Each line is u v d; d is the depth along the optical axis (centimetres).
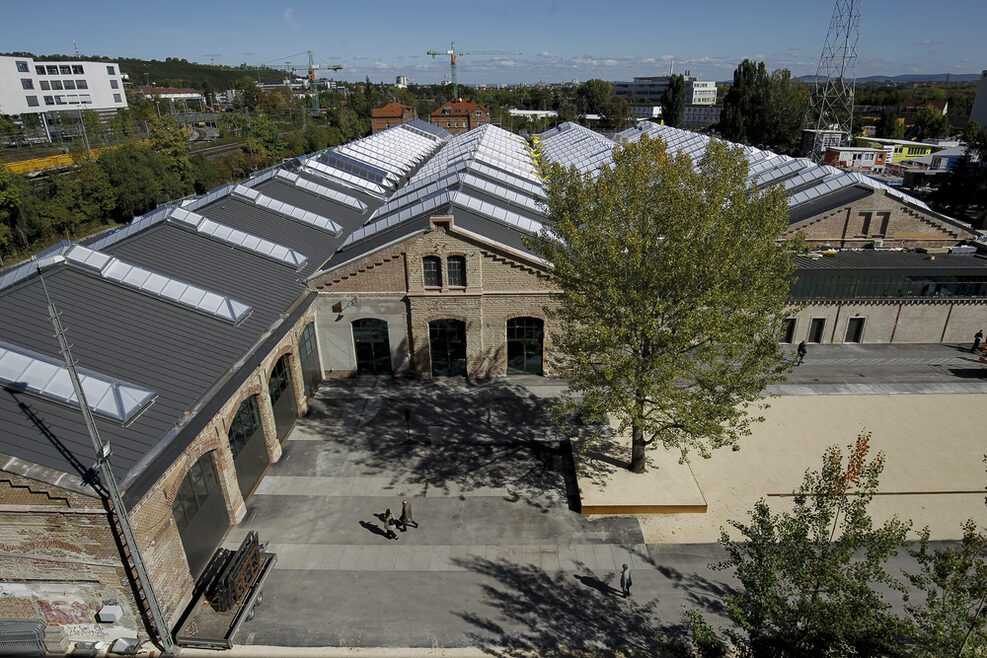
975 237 4397
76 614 1888
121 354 2177
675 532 2409
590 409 2309
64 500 1650
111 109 14438
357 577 2202
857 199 4328
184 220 3369
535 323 3528
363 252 3469
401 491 2670
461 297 3409
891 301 3941
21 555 1773
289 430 3108
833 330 4041
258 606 2075
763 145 12669
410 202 4616
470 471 2802
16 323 2130
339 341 3572
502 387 3528
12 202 6350
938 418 3192
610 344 2225
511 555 2300
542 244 2497
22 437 1708
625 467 2750
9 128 10850
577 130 9694
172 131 9531
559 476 2756
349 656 1894
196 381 2203
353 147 7512
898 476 2739
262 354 2594
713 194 2094
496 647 1922
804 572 1448
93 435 1532
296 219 4153
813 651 1335
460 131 17200
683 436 2472
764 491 2644
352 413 3288
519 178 5494
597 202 2239
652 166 2262
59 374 1914
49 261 2452
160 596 1862
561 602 2088
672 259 2061
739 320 2123
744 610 1491
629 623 2000
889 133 14912
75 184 7631
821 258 4128
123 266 2609
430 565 2253
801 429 3105
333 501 2605
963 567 1312
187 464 2016
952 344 4050
